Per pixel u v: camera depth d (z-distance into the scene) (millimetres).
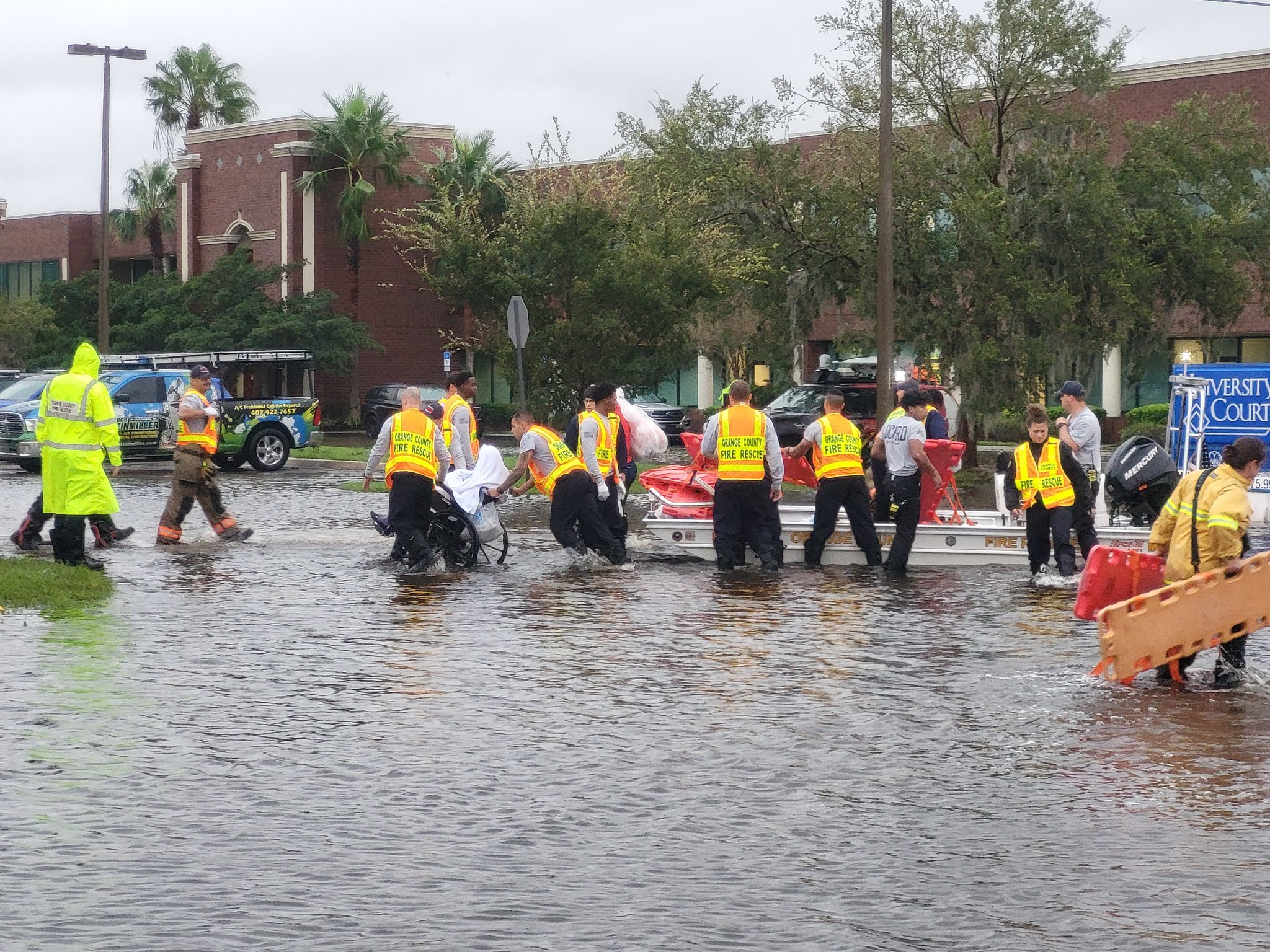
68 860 6227
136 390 31078
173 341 52375
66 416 14562
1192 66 42531
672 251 30125
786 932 5516
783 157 31344
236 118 64562
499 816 6945
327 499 24844
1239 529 9922
